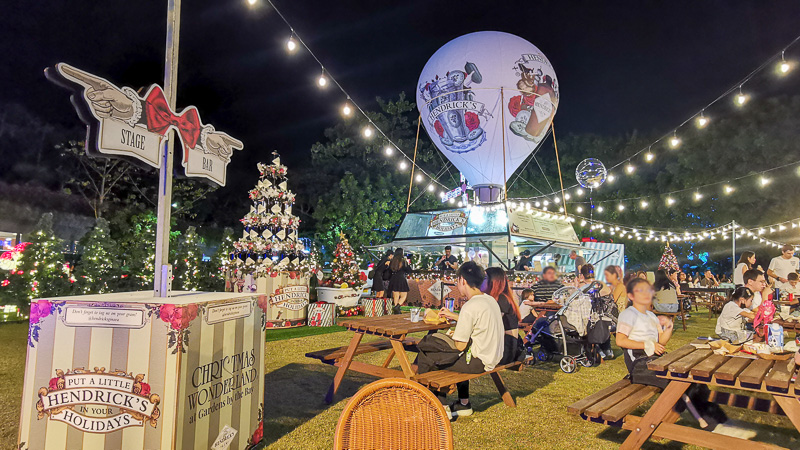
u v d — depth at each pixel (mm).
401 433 2109
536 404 5266
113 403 2984
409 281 15922
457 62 14812
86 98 2951
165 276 3637
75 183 24859
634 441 3598
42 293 10117
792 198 23688
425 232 13961
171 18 3852
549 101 15031
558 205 29797
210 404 3297
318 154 28172
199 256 13109
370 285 17859
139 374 2971
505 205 12422
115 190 26062
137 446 2943
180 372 2982
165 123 3654
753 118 25375
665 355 3912
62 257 10648
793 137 23953
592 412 3412
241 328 3721
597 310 7312
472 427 4520
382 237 25875
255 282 10352
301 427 4395
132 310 3018
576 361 7316
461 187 17266
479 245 14555
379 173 27031
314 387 5773
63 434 3008
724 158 25453
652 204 27953
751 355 3914
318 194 27516
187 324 3059
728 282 23719
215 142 4320
